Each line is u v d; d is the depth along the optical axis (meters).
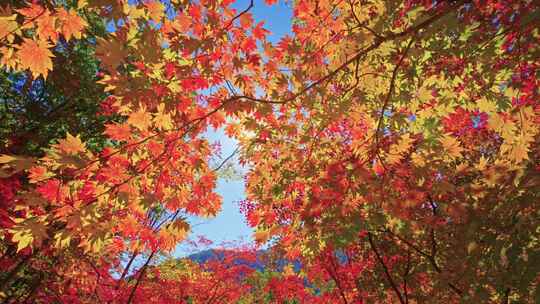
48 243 8.37
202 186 5.27
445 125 7.45
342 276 11.11
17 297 10.47
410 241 9.46
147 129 4.57
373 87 5.39
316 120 6.13
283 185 6.56
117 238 7.30
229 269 15.15
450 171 6.37
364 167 5.66
